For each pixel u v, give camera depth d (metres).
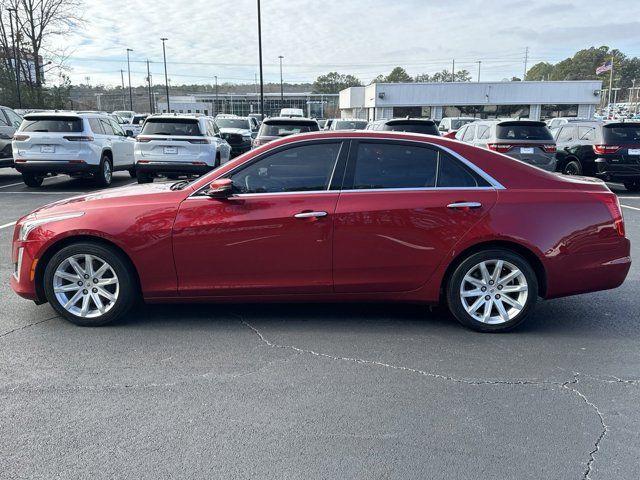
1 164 13.82
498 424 3.16
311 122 13.46
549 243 4.40
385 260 4.43
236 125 26.42
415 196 4.41
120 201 4.51
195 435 3.03
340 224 4.37
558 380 3.71
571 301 5.40
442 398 3.45
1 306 5.08
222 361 3.96
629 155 12.63
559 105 47.88
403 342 4.33
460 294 4.50
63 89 39.78
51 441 2.96
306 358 4.02
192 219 4.39
